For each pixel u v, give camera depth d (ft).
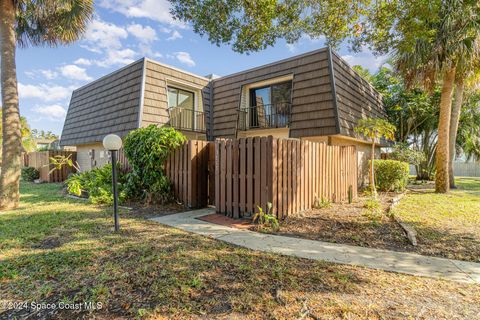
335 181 23.40
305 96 28.12
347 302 7.41
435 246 12.34
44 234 13.65
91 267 9.64
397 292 8.05
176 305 7.22
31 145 63.46
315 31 20.44
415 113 43.45
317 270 9.56
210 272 9.24
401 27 18.97
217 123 38.01
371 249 11.94
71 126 43.29
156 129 22.20
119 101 33.17
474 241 12.99
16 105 21.26
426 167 47.06
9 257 10.60
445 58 27.50
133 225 15.56
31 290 8.09
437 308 7.18
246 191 17.13
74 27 24.66
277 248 11.91
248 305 7.22
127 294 7.80
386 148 47.52
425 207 21.02
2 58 20.71
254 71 34.22
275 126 32.22
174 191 21.93
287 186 17.30
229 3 18.34
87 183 26.20
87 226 15.20
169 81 33.88
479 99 40.65
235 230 14.78
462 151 47.09
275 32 20.25
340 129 25.27
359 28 20.02
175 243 12.38
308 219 16.87
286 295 7.75
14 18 21.48
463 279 9.02
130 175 23.21
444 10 25.71
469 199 25.22
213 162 21.35
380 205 20.90
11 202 20.42
